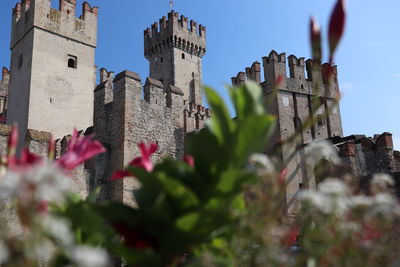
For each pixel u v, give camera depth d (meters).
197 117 26.64
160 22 56.78
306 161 2.02
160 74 54.97
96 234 1.77
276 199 1.83
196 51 57.16
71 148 2.00
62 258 1.35
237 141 1.86
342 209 1.56
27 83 27.78
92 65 31.41
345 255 1.63
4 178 1.10
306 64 23.45
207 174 1.99
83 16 31.98
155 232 1.90
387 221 1.62
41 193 1.07
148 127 19.30
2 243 1.19
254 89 2.03
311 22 1.96
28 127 26.48
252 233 1.78
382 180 1.78
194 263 1.65
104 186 17.56
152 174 1.92
